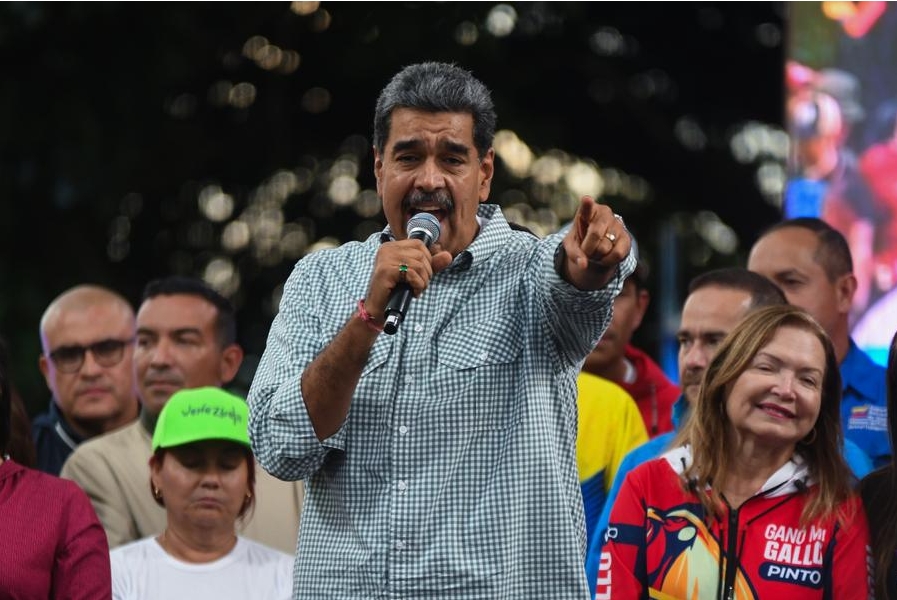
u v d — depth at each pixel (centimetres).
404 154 792
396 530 764
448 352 780
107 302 1383
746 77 2370
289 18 2238
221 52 2234
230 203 2283
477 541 763
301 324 808
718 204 2355
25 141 2150
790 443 949
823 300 1213
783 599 919
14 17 2075
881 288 1351
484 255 796
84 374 1359
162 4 2172
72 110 2156
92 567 952
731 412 953
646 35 2345
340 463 779
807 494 941
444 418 773
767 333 956
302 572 785
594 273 743
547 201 2269
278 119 2280
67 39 2152
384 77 2250
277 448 766
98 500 1202
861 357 1216
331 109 2306
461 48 2248
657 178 2355
